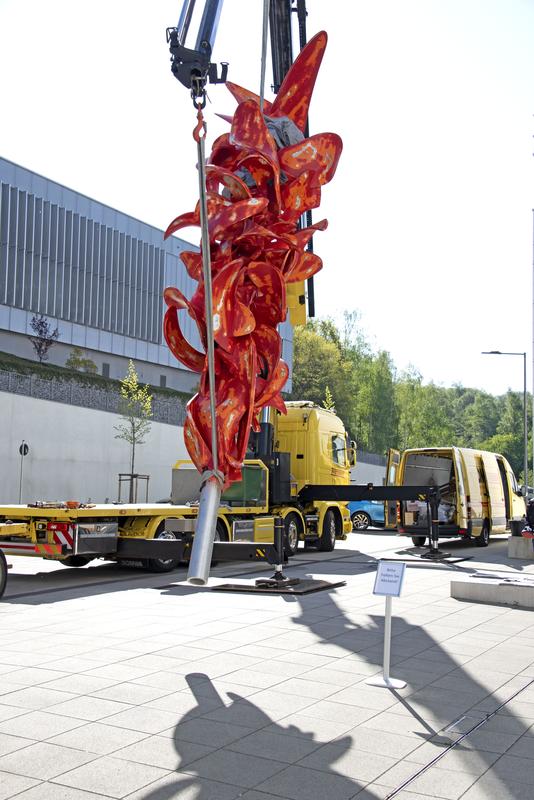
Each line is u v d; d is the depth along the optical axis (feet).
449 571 59.62
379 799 16.39
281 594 45.34
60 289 168.96
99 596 44.37
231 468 26.11
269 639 32.37
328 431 79.20
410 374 322.34
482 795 16.66
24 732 20.25
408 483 83.20
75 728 20.61
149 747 19.27
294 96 30.78
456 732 20.81
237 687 24.86
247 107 27.37
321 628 34.99
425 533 78.43
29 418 109.70
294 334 267.39
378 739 20.16
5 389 110.42
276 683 25.40
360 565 62.69
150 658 28.66
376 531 111.55
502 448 411.54
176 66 27.14
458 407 571.28
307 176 28.25
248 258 27.14
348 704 23.24
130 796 16.35
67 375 150.00
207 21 31.19
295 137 29.96
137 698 23.44
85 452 119.24
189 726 20.90
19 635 32.78
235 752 19.03
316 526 75.15
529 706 23.30
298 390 263.49
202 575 23.91
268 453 70.74
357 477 198.29
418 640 32.73
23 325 159.63
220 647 30.71
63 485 114.93
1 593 42.88
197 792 16.61
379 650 30.63
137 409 128.47
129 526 56.24
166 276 197.57
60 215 169.07
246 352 26.35
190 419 26.00
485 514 87.20
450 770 18.07
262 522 66.74
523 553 70.44
